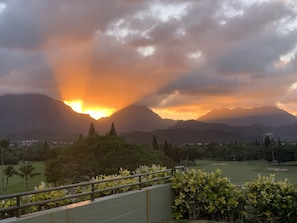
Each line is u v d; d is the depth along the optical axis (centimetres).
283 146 10669
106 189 763
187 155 8850
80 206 679
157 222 909
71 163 4909
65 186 669
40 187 745
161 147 8025
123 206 791
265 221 898
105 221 737
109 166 4719
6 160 8575
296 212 871
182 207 968
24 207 611
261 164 9388
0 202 669
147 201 874
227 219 937
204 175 970
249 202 904
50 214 615
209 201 935
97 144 5006
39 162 8662
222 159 10569
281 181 917
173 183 976
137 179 911
